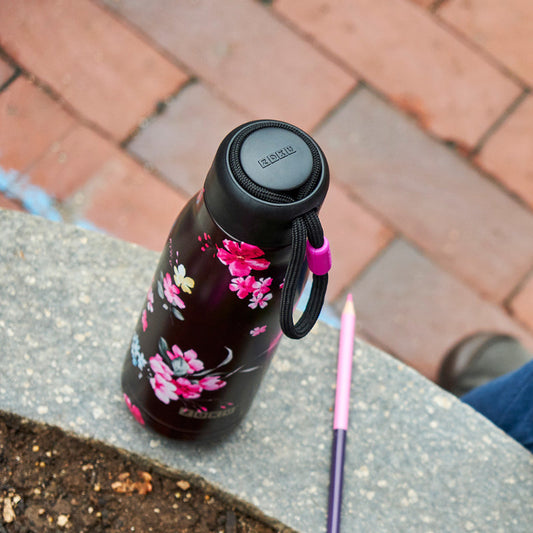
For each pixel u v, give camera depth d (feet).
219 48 6.45
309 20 6.72
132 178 5.85
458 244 6.16
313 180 1.99
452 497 3.22
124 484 3.11
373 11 6.88
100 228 5.65
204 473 3.12
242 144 2.01
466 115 6.63
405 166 6.33
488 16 7.07
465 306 5.99
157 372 2.76
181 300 2.40
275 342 2.63
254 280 2.23
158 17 6.44
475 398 4.09
